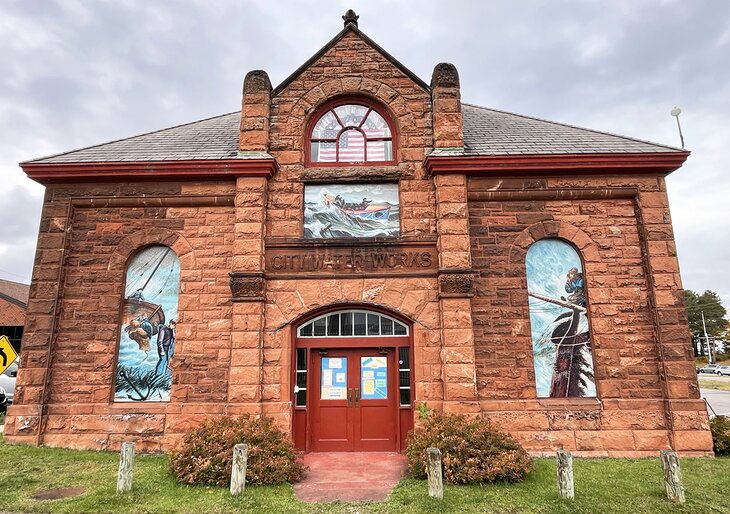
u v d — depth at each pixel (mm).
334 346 10484
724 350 94062
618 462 9008
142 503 6664
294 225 10758
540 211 10875
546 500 6723
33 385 10109
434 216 10727
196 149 11750
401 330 10570
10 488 7410
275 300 10344
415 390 9914
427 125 11281
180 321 10445
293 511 6504
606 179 10898
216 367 10180
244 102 11242
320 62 11727
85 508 6465
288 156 11141
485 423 8648
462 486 7352
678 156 10594
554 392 10117
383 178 10945
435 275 10367
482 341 10211
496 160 10578
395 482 8023
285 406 9859
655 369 10086
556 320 10445
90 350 10430
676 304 10219
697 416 9664
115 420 10031
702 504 6684
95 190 11094
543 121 13195
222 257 10758
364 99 11664
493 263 10602
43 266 10703
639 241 10719
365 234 10805
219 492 7090
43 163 10844
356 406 10375
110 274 10805
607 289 10477
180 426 9859
